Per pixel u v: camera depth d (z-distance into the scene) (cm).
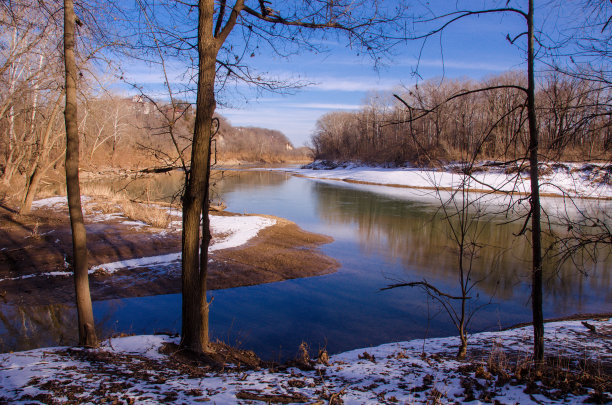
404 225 2212
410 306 1043
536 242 440
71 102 613
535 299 445
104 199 2586
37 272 1237
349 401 360
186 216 566
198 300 582
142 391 362
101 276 1228
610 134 399
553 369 435
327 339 840
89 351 550
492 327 905
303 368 541
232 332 873
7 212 2055
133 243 1579
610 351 544
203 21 538
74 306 1014
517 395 354
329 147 8669
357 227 2155
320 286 1203
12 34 1252
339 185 4831
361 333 873
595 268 1376
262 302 1068
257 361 614
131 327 887
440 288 1198
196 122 552
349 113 8119
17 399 322
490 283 1244
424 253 1608
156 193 2945
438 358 560
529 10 420
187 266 568
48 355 514
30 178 2053
